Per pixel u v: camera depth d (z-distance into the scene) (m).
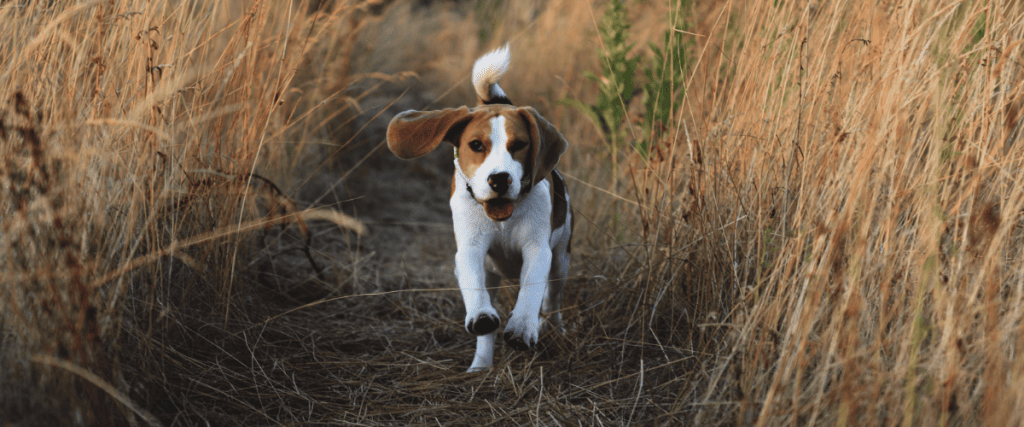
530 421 2.44
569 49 6.67
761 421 1.95
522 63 7.13
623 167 4.22
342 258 4.35
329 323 3.41
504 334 2.51
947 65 2.39
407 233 5.06
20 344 1.88
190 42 3.14
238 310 3.05
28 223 1.94
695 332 2.82
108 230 2.40
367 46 6.34
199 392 2.44
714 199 2.94
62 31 2.46
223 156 3.04
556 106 5.92
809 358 2.10
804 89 2.80
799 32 2.90
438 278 4.21
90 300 1.97
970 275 2.26
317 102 5.20
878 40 2.78
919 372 2.10
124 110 2.60
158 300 2.66
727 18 3.23
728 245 2.81
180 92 2.77
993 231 2.17
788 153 2.83
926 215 2.26
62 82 2.56
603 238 4.04
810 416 2.05
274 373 2.73
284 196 3.51
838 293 2.31
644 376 2.72
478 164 2.44
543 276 2.62
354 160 5.82
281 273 3.89
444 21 8.30
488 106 2.60
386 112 6.53
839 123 2.69
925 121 2.74
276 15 3.33
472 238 2.66
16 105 1.95
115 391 1.91
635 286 3.26
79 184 2.19
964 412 1.89
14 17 2.51
